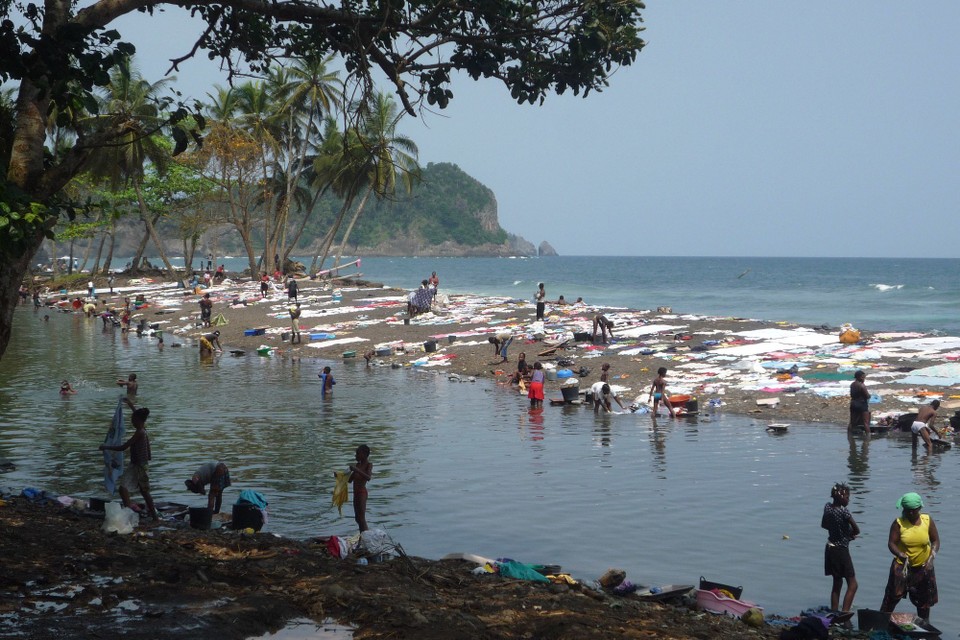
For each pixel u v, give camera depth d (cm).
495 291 10144
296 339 4603
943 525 1451
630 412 2683
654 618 932
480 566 1159
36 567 916
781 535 1411
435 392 3108
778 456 2036
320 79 7312
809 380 2944
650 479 1806
